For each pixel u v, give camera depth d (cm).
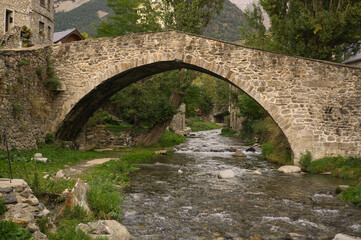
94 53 1477
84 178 898
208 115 6284
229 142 2792
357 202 763
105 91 1622
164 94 2303
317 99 1318
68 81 1495
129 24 2439
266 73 1347
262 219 648
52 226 482
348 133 1298
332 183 1039
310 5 1567
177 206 731
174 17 2114
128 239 515
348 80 1304
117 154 1627
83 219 539
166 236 543
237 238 541
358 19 1409
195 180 1060
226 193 875
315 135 1312
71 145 1598
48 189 670
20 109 1221
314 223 627
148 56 1429
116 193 754
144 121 2167
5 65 1153
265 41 2061
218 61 1379
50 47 1508
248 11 2192
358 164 1202
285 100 1332
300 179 1107
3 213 436
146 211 685
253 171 1271
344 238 512
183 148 2209
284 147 1527
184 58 1404
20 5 2134
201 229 582
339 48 1572
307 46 1538
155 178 1081
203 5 2169
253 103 2852
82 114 1667
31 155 1164
